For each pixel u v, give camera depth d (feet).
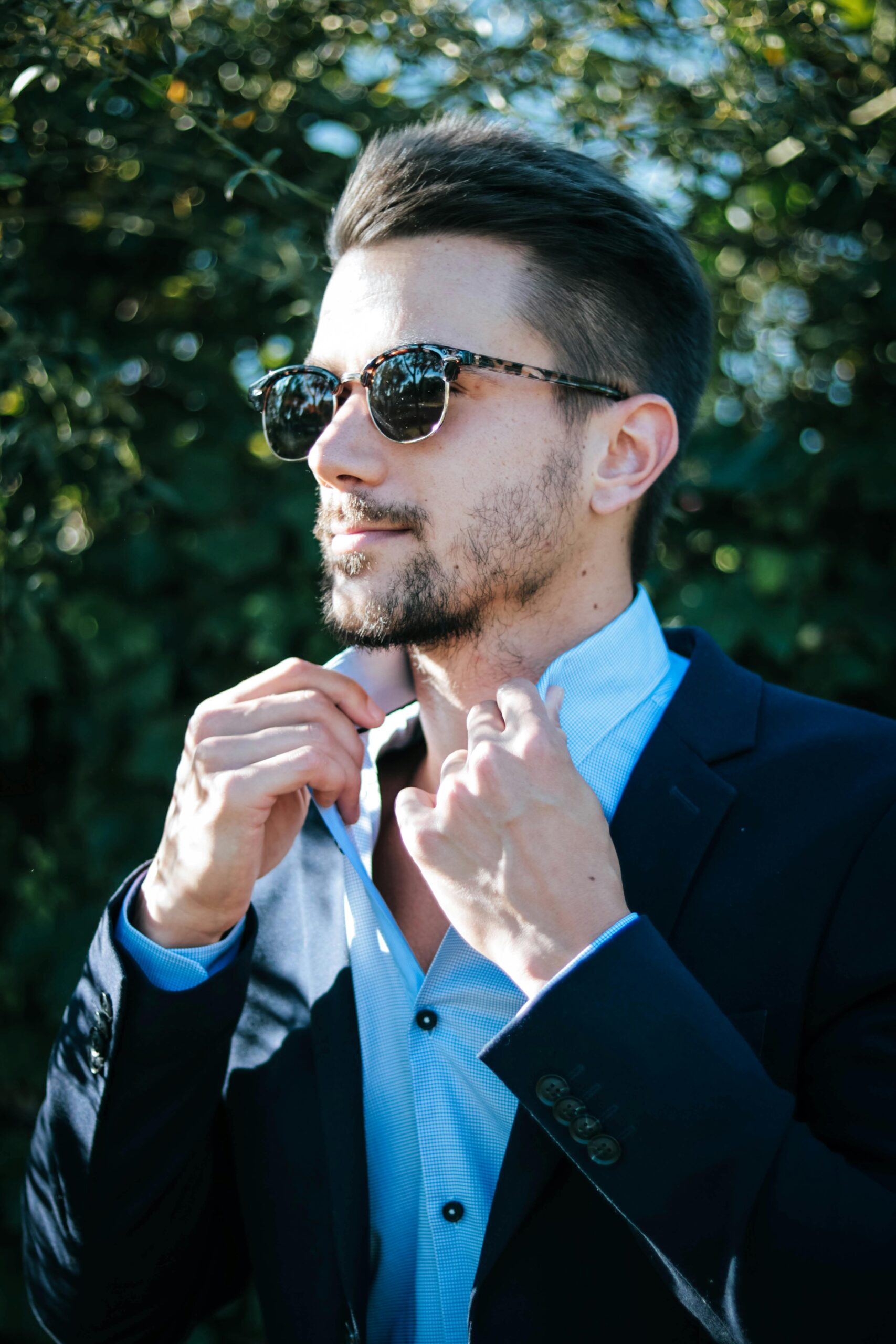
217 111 5.55
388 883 4.51
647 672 4.25
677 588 6.82
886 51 5.91
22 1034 6.94
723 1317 2.87
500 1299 3.31
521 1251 3.34
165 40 5.25
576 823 3.25
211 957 3.97
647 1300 3.27
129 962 3.82
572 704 4.04
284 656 6.86
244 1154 4.23
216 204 6.55
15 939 6.84
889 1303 2.78
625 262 4.15
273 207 6.34
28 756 7.01
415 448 3.83
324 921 4.34
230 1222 4.70
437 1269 3.71
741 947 3.43
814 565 6.71
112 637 6.77
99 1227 3.91
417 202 3.95
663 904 3.54
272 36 6.22
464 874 3.29
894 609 6.81
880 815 3.55
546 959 3.11
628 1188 2.93
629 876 3.62
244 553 6.79
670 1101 2.92
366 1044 4.11
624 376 4.16
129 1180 3.89
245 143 6.27
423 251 3.96
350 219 4.16
